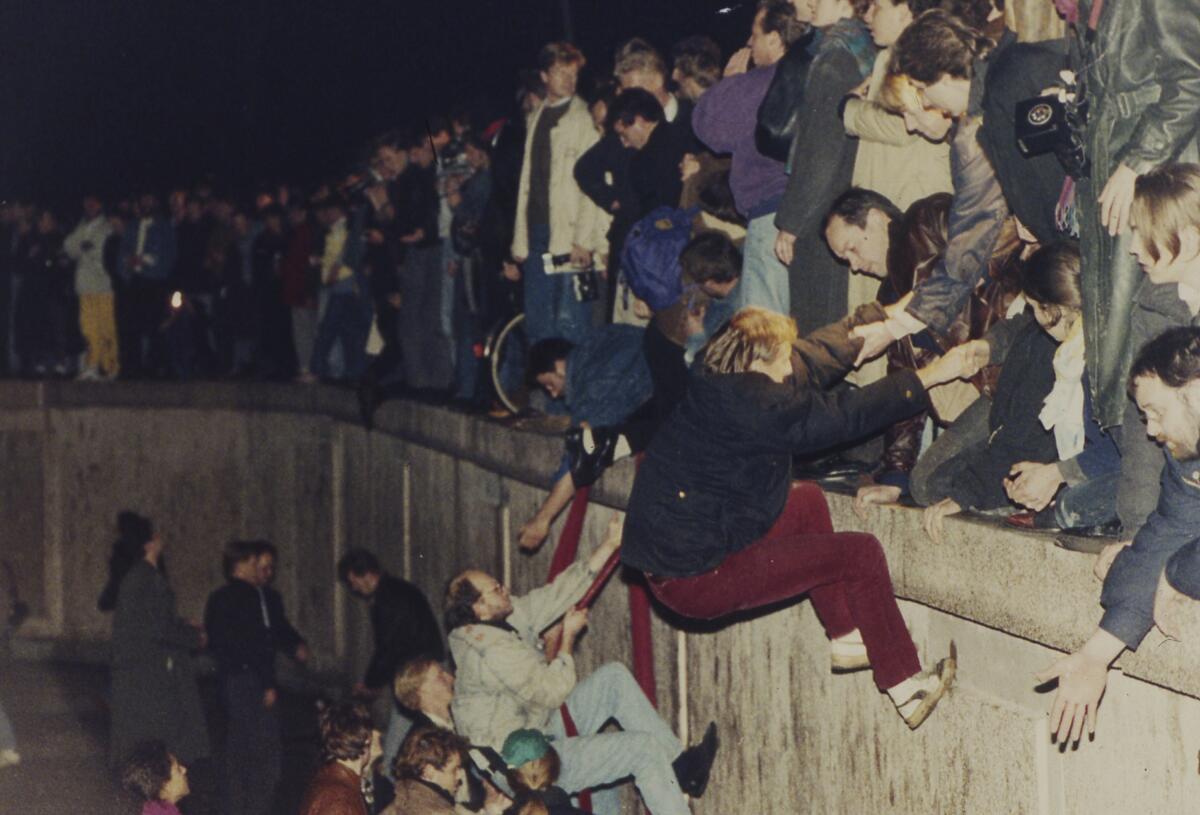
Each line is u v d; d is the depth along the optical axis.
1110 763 5.22
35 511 19.09
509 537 10.91
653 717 8.11
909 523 6.16
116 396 18.45
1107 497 5.23
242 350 17.80
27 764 14.33
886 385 5.80
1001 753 5.74
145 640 11.76
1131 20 4.85
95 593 18.97
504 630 7.97
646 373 8.64
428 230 12.41
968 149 5.92
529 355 9.13
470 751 7.80
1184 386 4.50
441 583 12.71
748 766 7.78
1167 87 4.82
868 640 5.96
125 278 18.22
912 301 5.98
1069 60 5.26
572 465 8.29
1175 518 4.64
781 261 6.93
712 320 7.87
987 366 5.92
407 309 13.35
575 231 9.73
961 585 5.86
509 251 10.86
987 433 6.02
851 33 6.72
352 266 15.07
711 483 5.95
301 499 16.72
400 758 7.37
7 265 19.22
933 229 6.13
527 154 10.16
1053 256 5.37
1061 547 5.27
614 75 9.10
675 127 8.30
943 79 5.79
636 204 8.93
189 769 13.30
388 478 14.16
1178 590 4.55
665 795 7.74
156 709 11.73
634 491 6.12
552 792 7.54
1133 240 4.86
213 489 18.02
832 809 6.98
